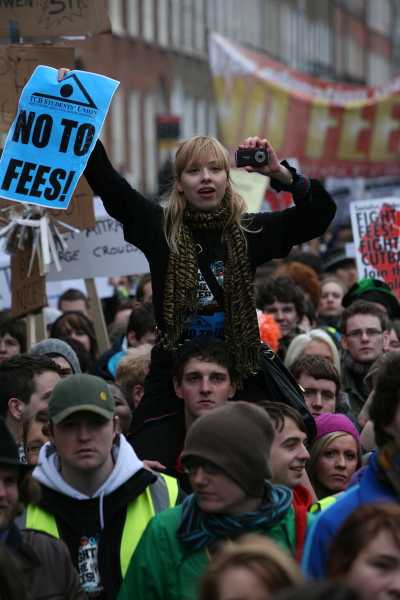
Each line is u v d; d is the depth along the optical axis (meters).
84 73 13.13
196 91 94.75
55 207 13.16
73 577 10.13
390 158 36.53
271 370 12.78
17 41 16.27
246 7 106.44
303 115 36.03
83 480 11.09
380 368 10.02
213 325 12.52
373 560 8.61
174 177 12.49
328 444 13.42
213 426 9.98
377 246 23.09
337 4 131.38
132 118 80.69
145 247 12.48
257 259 12.55
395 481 9.87
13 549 9.79
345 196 44.22
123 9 78.75
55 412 10.91
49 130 13.11
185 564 10.09
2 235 16.77
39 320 17.67
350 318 18.36
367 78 142.50
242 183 27.64
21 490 10.17
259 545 7.91
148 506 11.22
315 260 27.98
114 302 27.16
